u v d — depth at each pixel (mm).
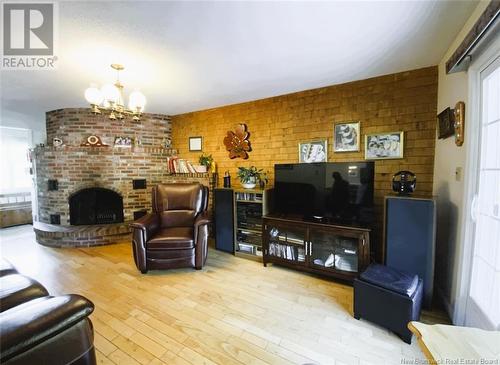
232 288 2303
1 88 2803
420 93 2379
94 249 3434
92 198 3924
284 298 2121
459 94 1789
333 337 1632
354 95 2717
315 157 2979
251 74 2494
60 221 3822
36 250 3395
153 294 2199
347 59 2164
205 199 3324
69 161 3756
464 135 1656
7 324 810
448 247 1939
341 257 2395
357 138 2705
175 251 2607
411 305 1538
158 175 4203
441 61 2188
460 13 1497
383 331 1687
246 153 3557
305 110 3043
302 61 2195
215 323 1785
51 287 2336
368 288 1729
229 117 3709
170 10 1452
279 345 1562
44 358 854
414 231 1932
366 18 1554
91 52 1978
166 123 4371
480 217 1543
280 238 2699
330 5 1421
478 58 1456
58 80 2568
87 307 978
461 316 1666
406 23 1608
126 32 1691
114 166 3895
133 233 2604
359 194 2344
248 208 3158
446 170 2023
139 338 1633
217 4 1397
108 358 1457
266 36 1765
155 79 2596
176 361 1435
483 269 1501
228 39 1802
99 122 3900
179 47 1912
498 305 1329
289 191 2758
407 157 2467
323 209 2545
